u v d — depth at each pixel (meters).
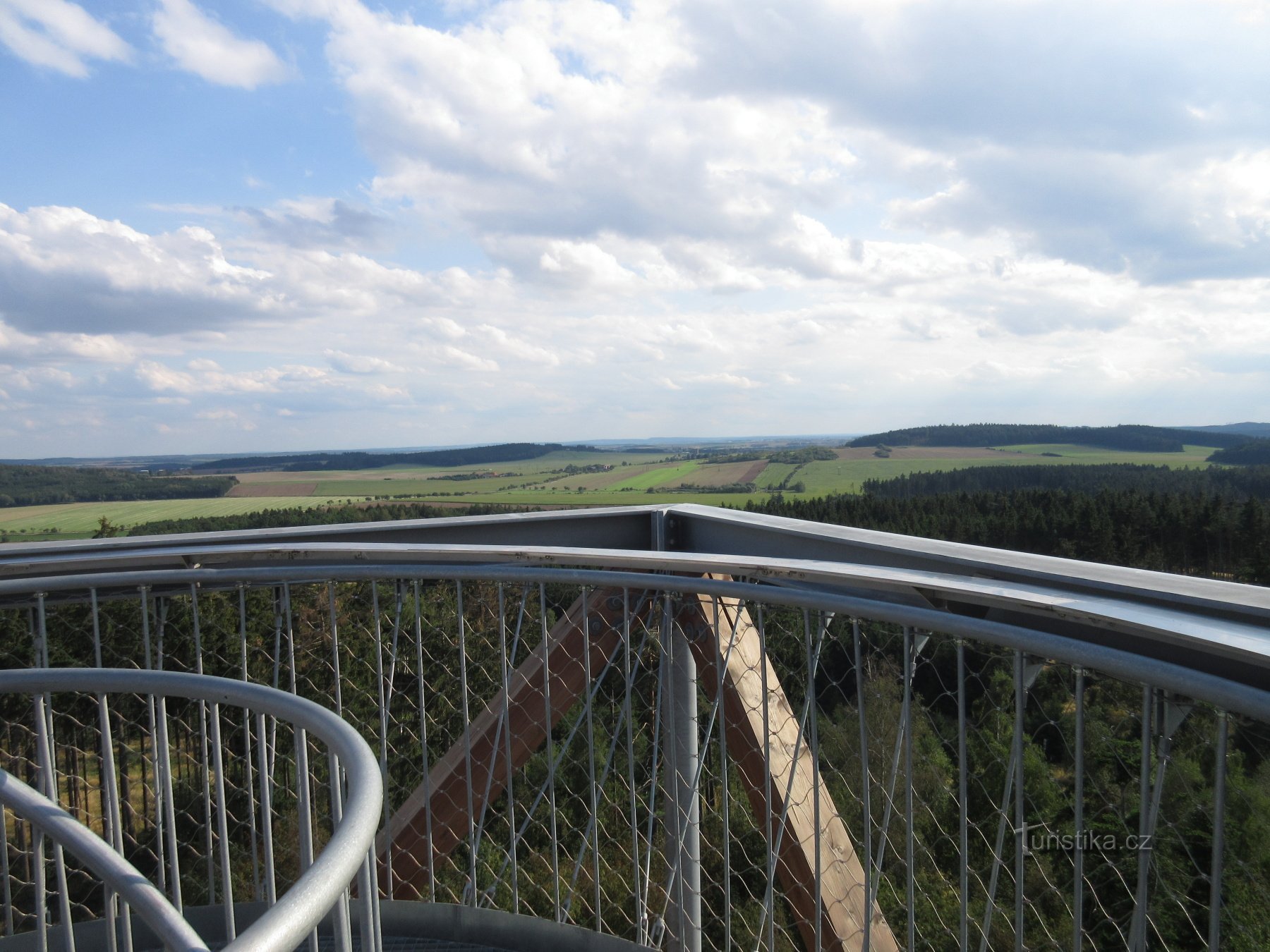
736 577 2.55
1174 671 1.12
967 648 1.58
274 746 2.63
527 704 2.56
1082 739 1.32
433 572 2.38
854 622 1.79
